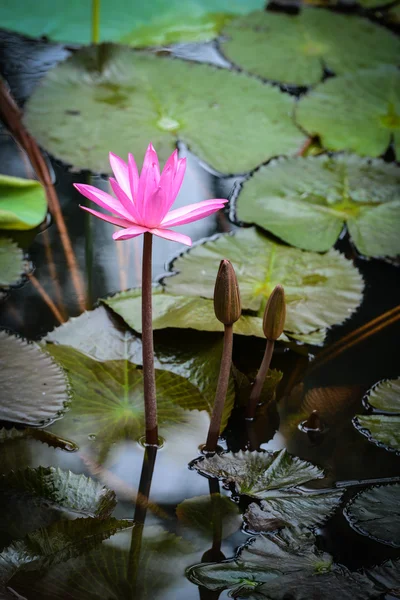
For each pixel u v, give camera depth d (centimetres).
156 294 201
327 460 191
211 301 201
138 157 216
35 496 186
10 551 178
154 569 179
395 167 219
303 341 199
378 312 205
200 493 188
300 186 215
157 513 186
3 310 201
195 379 196
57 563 178
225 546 184
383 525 185
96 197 181
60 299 202
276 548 184
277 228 210
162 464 190
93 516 185
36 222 209
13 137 219
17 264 205
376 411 195
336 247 212
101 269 206
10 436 190
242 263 206
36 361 194
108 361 196
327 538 185
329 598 169
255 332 198
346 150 221
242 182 216
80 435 191
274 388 195
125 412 193
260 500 187
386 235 210
